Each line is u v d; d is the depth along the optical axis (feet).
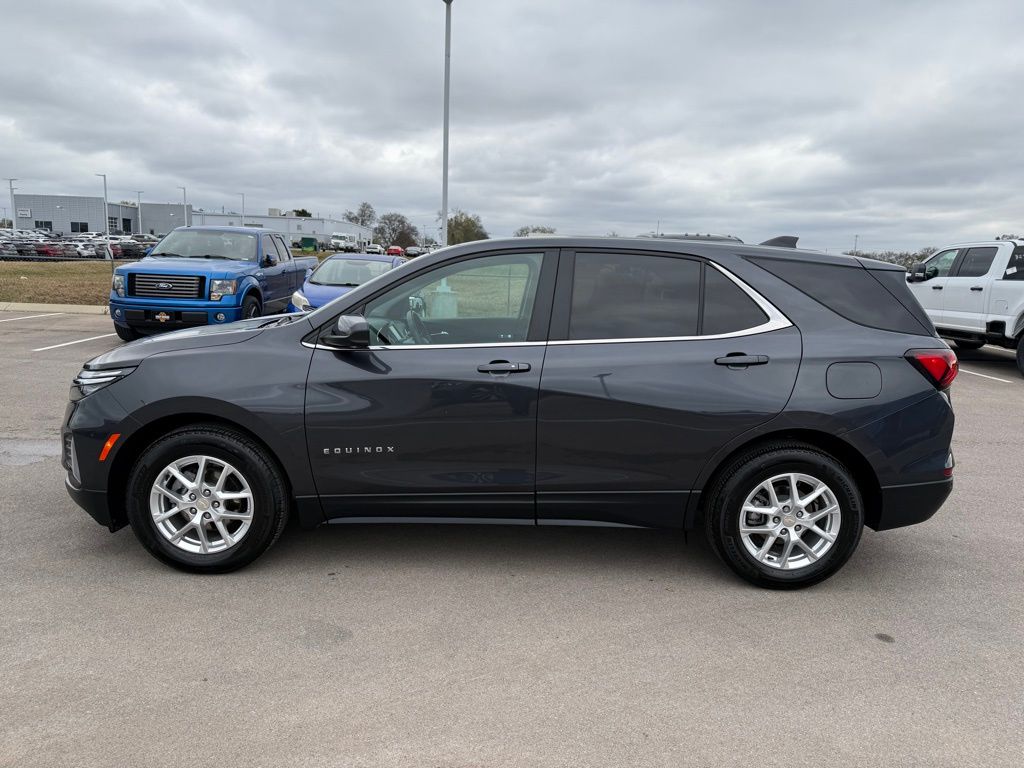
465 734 8.32
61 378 28.99
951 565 13.41
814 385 11.73
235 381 11.76
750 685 9.42
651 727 8.52
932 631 10.95
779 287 12.16
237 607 11.19
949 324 39.14
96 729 8.24
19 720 8.36
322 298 35.32
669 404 11.68
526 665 9.78
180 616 10.86
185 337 12.65
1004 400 29.53
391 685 9.25
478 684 9.32
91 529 14.07
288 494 12.38
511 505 12.12
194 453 11.90
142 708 8.64
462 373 11.76
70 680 9.16
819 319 12.07
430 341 12.28
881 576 12.89
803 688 9.38
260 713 8.61
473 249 12.42
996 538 14.75
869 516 12.45
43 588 11.64
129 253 190.39
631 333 12.00
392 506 12.15
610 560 13.34
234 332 12.57
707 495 12.24
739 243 12.61
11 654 9.71
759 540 12.48
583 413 11.76
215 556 12.12
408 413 11.80
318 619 10.89
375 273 38.88
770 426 11.73
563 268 12.28
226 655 9.85
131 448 12.19
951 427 12.10
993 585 12.59
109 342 38.93
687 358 11.80
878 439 11.80
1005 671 9.89
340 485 12.01
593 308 12.10
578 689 9.25
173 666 9.55
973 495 17.49
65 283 79.56
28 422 22.18
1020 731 8.60
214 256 39.70
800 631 10.87
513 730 8.41
